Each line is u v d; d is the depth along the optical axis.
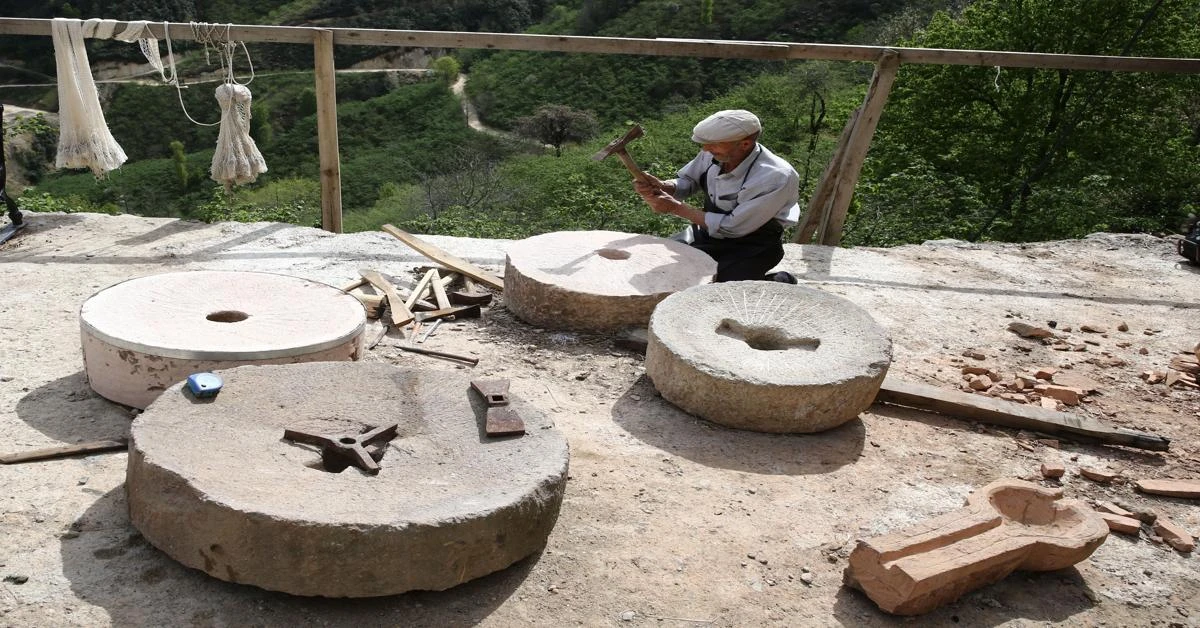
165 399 2.93
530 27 61.25
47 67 52.56
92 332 3.47
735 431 3.73
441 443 2.88
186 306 3.80
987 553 2.69
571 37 6.19
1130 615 2.76
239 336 3.55
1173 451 3.93
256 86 51.50
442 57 54.03
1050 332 5.27
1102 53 19.02
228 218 14.52
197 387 2.95
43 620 2.33
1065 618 2.71
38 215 6.50
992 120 20.20
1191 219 13.91
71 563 2.57
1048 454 3.81
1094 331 5.42
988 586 2.82
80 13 55.00
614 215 13.17
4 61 52.88
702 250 5.18
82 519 2.79
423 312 4.82
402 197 30.42
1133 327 5.59
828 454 3.62
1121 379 4.73
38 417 3.44
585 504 3.10
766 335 4.13
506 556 2.60
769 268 5.13
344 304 4.00
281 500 2.45
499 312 4.97
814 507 3.21
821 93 34.41
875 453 3.66
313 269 5.54
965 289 6.12
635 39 6.20
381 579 2.42
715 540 2.96
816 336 4.05
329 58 6.18
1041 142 18.75
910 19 41.66
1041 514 3.09
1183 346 5.29
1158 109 19.39
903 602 2.58
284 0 62.91
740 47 6.26
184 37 6.11
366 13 62.03
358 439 2.79
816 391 3.62
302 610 2.46
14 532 2.69
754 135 4.78
